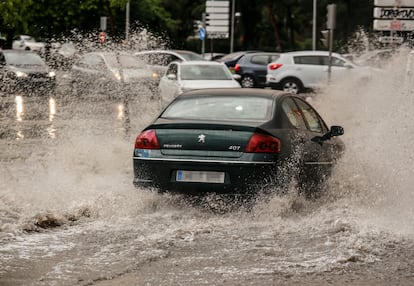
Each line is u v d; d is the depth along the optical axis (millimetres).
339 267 12727
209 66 44688
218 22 79250
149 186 16625
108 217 16188
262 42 131250
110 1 60312
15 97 50594
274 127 16672
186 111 17547
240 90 18328
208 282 11805
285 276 12172
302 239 14516
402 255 13523
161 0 108312
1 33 64938
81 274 12133
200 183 16281
